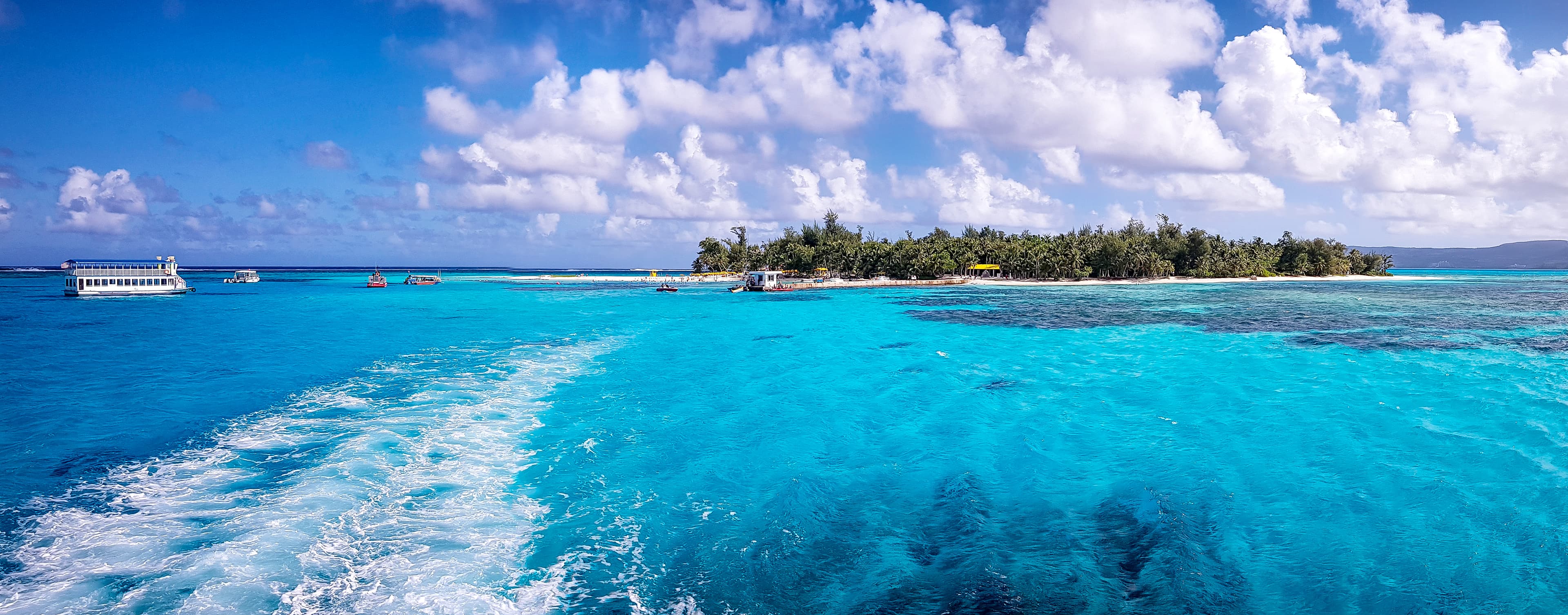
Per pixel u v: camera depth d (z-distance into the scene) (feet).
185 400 72.38
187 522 37.63
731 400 72.59
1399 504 40.98
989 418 63.77
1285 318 169.89
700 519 39.29
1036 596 30.76
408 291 388.37
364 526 37.22
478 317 193.67
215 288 437.17
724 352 112.16
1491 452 51.03
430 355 107.45
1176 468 48.19
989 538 36.81
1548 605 29.71
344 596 29.68
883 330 148.46
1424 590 31.17
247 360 103.35
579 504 41.32
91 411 66.95
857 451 53.01
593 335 139.54
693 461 50.21
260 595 29.68
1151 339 127.44
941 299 275.39
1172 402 70.38
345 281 613.11
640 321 177.78
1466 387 76.28
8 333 147.64
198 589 30.07
